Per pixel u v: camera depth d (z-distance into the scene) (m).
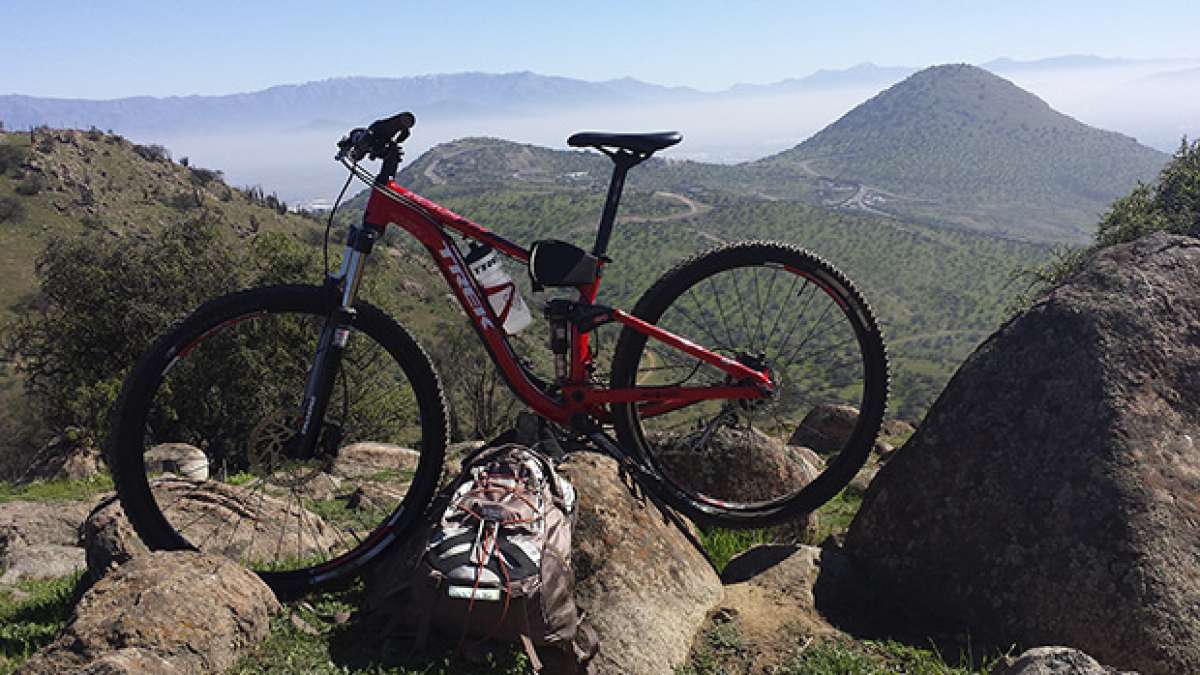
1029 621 3.81
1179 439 3.90
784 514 4.46
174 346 3.67
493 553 3.24
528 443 4.25
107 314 25.88
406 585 3.46
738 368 4.21
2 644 4.01
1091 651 3.65
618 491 4.10
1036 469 3.99
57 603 4.76
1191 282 4.27
